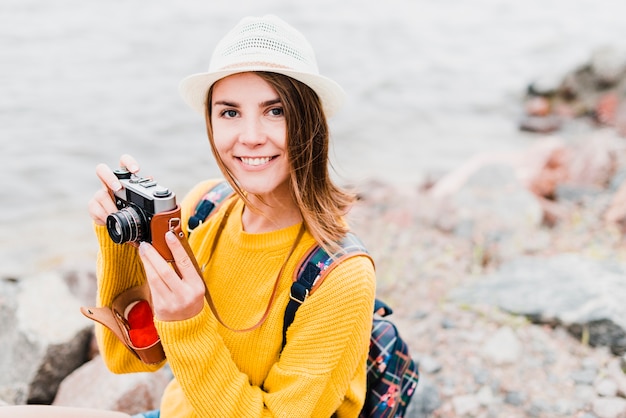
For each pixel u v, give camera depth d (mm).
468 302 3703
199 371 1609
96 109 10922
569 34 18781
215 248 1848
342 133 10273
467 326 3498
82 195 7621
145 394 2969
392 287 4195
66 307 3557
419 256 4598
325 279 1645
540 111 11609
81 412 1882
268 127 1608
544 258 4066
